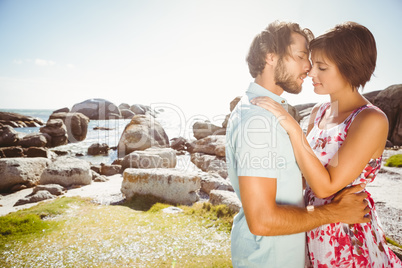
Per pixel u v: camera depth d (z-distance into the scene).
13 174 8.53
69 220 5.04
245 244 1.22
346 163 1.22
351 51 1.29
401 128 18.73
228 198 5.45
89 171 9.09
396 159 11.23
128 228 4.61
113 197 7.08
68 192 7.78
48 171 8.47
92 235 4.33
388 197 6.88
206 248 3.85
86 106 40.72
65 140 20.20
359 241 1.35
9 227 4.50
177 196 6.47
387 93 20.20
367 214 1.34
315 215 1.17
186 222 4.87
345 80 1.37
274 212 1.06
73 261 3.50
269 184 1.06
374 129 1.22
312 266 1.47
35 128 36.53
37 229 4.54
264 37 1.21
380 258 1.38
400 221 5.21
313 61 1.42
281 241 1.17
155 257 3.59
